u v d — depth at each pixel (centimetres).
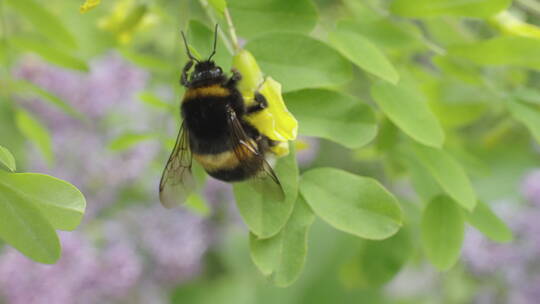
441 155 27
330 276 42
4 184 24
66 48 30
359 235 25
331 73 26
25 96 35
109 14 32
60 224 24
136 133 29
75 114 31
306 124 26
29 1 30
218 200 38
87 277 34
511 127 34
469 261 36
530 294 36
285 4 27
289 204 25
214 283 43
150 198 37
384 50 28
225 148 27
